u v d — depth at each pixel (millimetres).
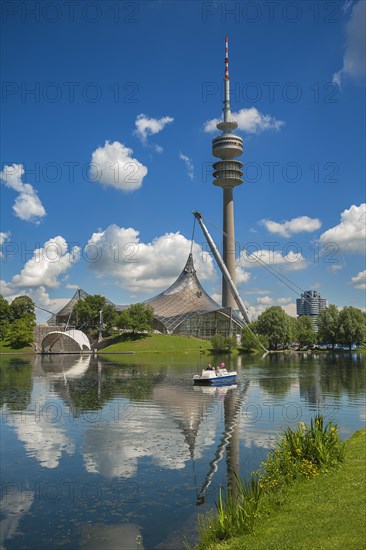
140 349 144000
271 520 12812
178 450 24422
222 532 12555
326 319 147000
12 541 14758
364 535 10750
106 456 23438
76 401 41375
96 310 170375
